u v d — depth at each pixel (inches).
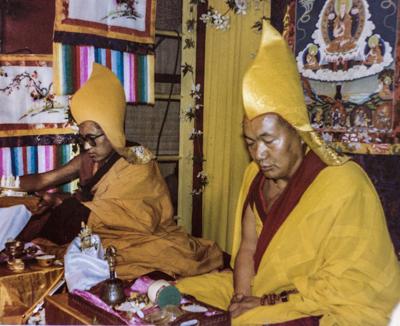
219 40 163.5
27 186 140.5
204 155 171.0
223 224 166.6
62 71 147.6
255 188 93.7
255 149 85.1
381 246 81.5
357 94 134.6
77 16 147.9
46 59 147.3
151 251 123.6
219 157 166.6
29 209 130.0
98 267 93.2
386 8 127.6
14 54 143.2
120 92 130.3
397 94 127.3
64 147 152.0
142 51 159.8
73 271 92.7
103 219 126.5
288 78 83.4
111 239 124.4
